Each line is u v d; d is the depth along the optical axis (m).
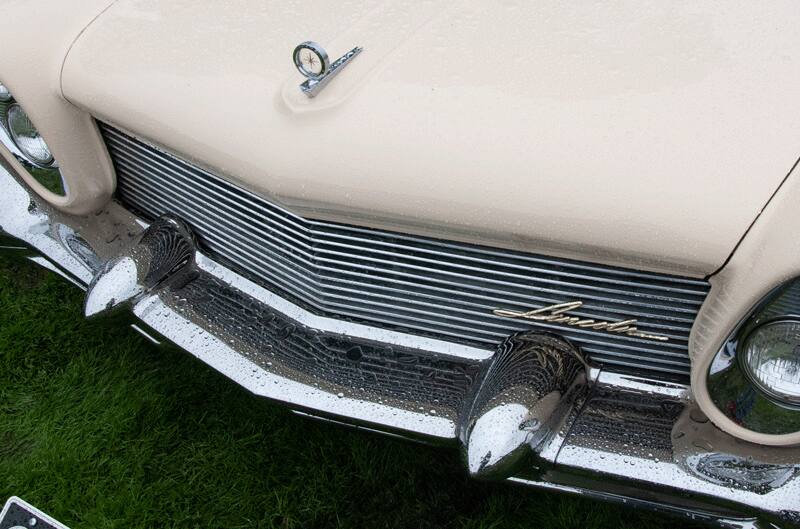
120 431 2.31
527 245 1.56
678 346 1.62
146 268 2.01
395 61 1.73
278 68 1.79
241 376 1.85
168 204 2.11
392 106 1.65
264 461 2.25
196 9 1.96
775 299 1.39
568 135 1.53
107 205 2.24
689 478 1.51
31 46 1.96
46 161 2.09
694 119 1.52
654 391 1.67
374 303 1.84
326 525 2.12
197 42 1.89
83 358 2.49
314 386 1.80
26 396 2.42
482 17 1.79
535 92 1.61
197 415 2.36
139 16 1.99
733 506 1.47
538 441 1.58
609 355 1.71
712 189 1.43
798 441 1.47
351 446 2.26
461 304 1.75
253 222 1.90
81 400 2.40
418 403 1.74
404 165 1.59
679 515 1.62
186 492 2.18
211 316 1.96
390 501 2.14
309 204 1.68
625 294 1.58
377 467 2.21
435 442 1.72
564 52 1.68
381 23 1.82
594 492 1.65
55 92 1.97
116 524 2.11
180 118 1.80
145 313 1.98
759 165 1.44
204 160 1.78
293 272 1.91
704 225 1.42
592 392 1.69
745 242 1.40
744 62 1.61
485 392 1.65
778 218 1.38
